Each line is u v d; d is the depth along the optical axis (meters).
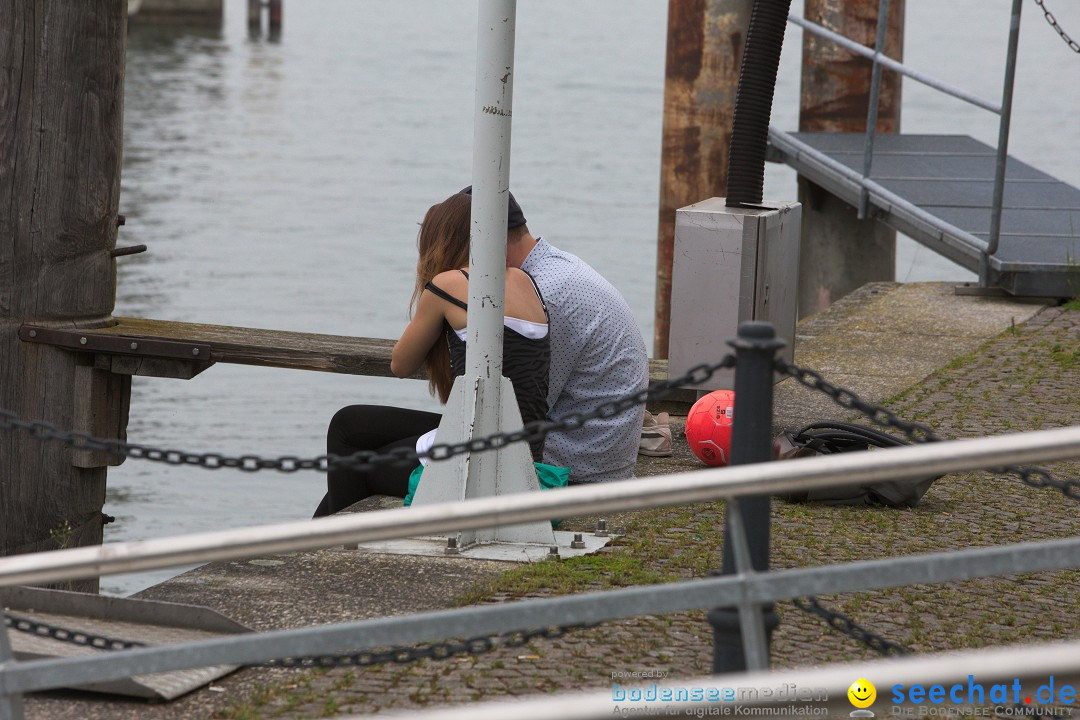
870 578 10.56
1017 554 10.45
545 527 19.28
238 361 27.00
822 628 16.38
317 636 10.95
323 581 17.83
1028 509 21.80
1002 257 36.94
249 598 17.19
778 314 27.66
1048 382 30.14
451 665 15.06
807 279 47.03
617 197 94.00
